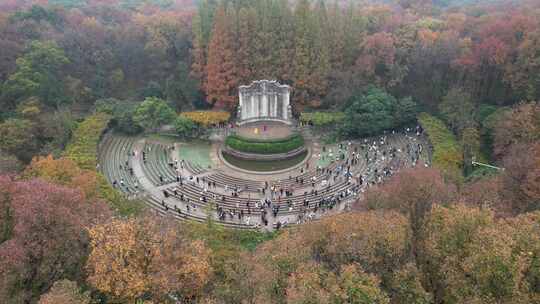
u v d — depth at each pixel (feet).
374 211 160.97
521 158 211.20
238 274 134.21
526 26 336.08
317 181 289.94
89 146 291.58
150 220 154.10
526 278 120.78
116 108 349.82
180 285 129.08
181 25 422.00
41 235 138.10
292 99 367.66
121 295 126.21
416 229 162.61
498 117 302.45
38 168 220.02
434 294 132.46
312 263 124.26
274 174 300.20
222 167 309.63
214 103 380.99
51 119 297.94
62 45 362.33
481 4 540.93
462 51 348.18
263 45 363.56
